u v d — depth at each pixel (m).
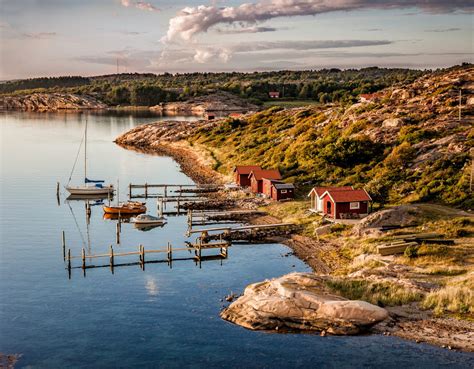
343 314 38.66
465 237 56.25
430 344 35.50
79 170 122.12
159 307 45.94
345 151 92.75
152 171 120.94
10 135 191.12
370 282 44.59
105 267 57.75
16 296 49.00
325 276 46.12
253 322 40.47
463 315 38.41
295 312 40.09
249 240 66.69
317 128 123.94
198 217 78.12
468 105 108.88
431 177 77.38
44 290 50.62
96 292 50.03
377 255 53.41
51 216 81.38
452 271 46.69
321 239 64.19
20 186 104.19
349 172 89.88
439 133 94.25
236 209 82.00
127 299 48.09
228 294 49.12
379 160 91.00
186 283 52.38
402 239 56.66
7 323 42.97
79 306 46.56
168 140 166.25
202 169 120.88
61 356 37.41
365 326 38.06
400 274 47.00
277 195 82.56
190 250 63.75
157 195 97.00
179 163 131.88
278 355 36.09
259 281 52.72
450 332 36.56
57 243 67.12
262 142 131.38
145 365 35.88
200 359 36.34
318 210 74.00
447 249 52.19
